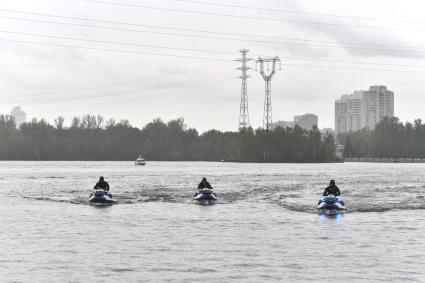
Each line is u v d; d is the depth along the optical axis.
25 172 166.88
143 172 170.25
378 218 56.38
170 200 75.56
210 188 74.94
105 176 141.88
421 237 44.06
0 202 72.56
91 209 64.00
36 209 63.97
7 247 39.03
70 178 131.00
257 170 193.00
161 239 42.59
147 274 31.52
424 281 30.22
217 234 45.22
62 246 39.44
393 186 105.31
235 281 30.22
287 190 94.56
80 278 30.64
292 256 36.31
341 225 50.88
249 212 61.28
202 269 32.66
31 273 31.62
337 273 31.89
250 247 39.31
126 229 47.88
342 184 111.62
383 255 36.72
